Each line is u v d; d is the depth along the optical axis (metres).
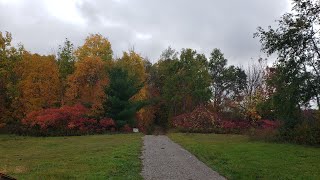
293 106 31.23
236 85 92.44
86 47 59.16
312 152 23.55
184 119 58.84
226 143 31.70
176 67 78.56
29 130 48.00
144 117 68.69
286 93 30.69
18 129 48.75
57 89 54.84
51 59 60.34
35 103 51.75
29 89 51.97
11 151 26.67
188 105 76.50
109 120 49.56
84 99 53.34
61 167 16.52
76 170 15.45
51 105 53.31
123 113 50.56
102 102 51.06
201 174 15.29
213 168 16.92
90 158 19.91
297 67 30.25
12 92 53.28
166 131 65.50
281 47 30.55
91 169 15.70
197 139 38.44
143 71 65.19
